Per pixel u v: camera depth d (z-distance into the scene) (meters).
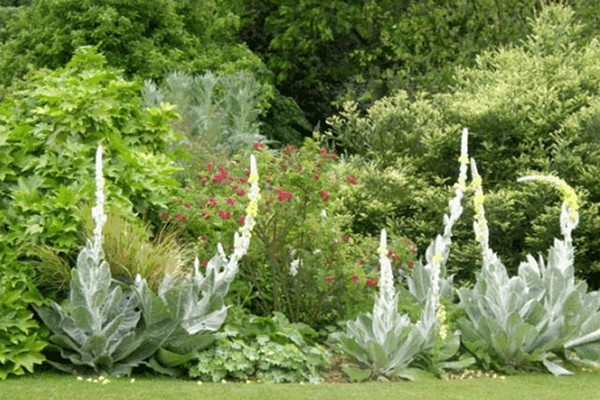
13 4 23.75
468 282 11.98
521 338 8.96
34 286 8.43
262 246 9.63
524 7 16.69
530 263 9.70
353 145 13.63
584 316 9.32
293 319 9.74
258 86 18.05
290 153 10.01
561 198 11.98
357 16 20.08
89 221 8.60
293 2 20.67
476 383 8.38
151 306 8.26
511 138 12.70
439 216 12.41
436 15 17.53
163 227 9.48
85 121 9.38
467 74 14.30
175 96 16.12
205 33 19.23
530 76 13.18
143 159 9.62
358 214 12.50
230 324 8.84
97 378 8.15
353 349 8.66
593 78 13.18
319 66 21.31
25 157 9.12
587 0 16.88
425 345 8.81
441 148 12.70
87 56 10.48
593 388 8.32
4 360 8.08
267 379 8.32
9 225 8.60
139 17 18.05
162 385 7.91
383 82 18.42
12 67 17.89
